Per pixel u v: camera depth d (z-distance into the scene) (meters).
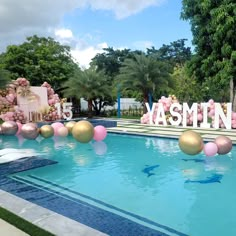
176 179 7.65
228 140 9.73
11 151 10.62
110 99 29.33
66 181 7.49
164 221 5.13
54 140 13.41
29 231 4.14
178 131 15.20
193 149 9.26
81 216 5.15
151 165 9.10
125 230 4.57
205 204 5.92
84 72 26.05
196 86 28.12
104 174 8.17
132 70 22.53
